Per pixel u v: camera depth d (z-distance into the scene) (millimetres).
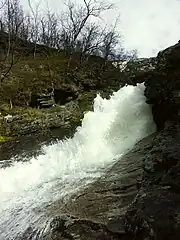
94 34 34219
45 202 8188
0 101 20562
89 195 8008
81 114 19234
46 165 11062
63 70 28891
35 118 18016
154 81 13344
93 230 6254
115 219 6441
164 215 5430
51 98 21812
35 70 27859
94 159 11227
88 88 26719
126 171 9008
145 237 5320
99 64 32875
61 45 39250
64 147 12781
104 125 13586
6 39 33688
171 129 9969
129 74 28953
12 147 13867
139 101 13969
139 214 5750
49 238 6430
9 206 8281
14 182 9781
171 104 11547
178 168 6457
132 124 13336
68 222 6656
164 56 13438
